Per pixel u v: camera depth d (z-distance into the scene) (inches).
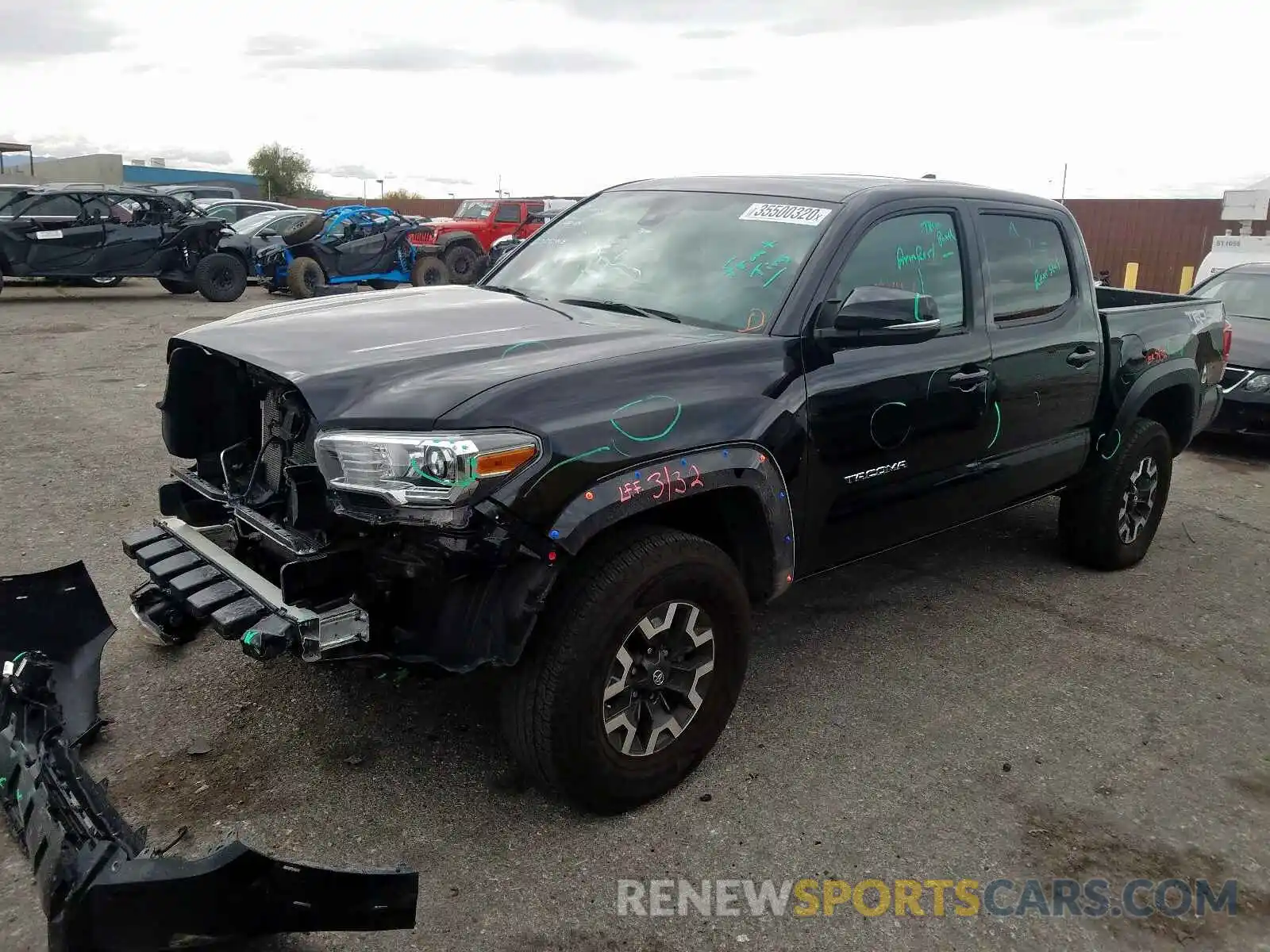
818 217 141.1
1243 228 596.7
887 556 212.7
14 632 128.6
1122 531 202.8
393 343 118.5
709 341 123.0
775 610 181.8
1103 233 858.1
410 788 121.0
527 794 120.8
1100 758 135.9
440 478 96.6
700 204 156.3
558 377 108.0
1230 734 144.1
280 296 748.0
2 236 589.3
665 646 117.3
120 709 135.9
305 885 87.3
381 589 105.3
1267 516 257.0
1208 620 184.9
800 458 127.4
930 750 135.7
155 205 642.2
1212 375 219.6
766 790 124.6
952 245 155.7
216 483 131.6
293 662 149.5
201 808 115.9
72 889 82.4
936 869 111.5
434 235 793.6
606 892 105.2
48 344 454.3
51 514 213.0
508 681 108.8
